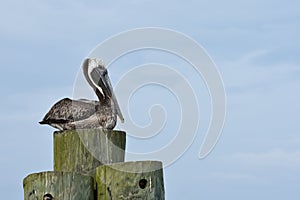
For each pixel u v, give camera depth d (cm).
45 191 862
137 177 888
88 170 945
